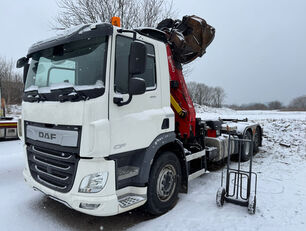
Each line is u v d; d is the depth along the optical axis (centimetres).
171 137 347
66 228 310
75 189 258
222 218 328
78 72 273
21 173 516
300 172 539
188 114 442
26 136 331
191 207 363
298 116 1998
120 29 275
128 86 268
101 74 259
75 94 250
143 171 303
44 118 291
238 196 396
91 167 254
